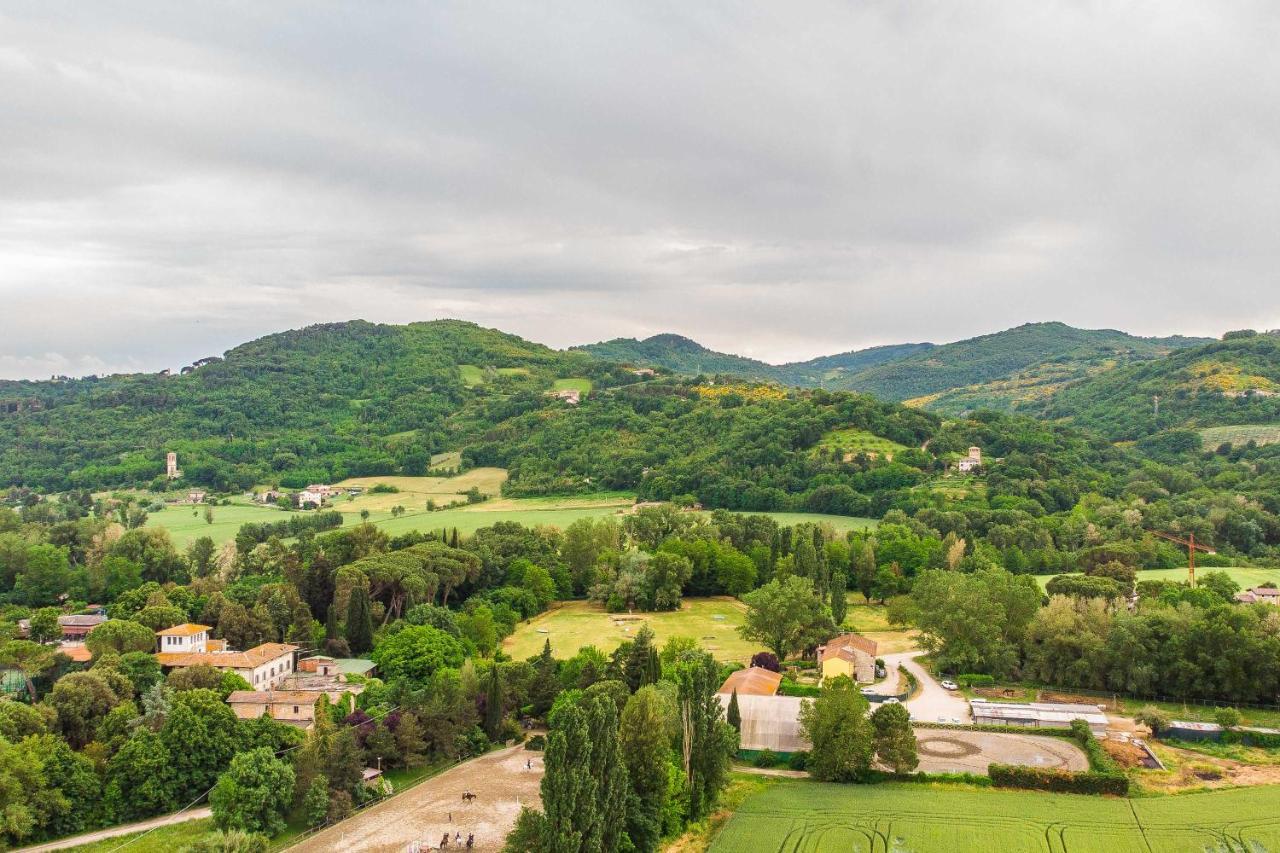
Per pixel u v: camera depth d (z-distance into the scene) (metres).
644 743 106.06
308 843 105.81
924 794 117.12
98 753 117.75
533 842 94.12
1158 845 99.81
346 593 185.50
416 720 132.00
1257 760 125.44
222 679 141.88
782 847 102.00
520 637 197.50
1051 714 141.62
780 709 139.88
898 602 198.00
